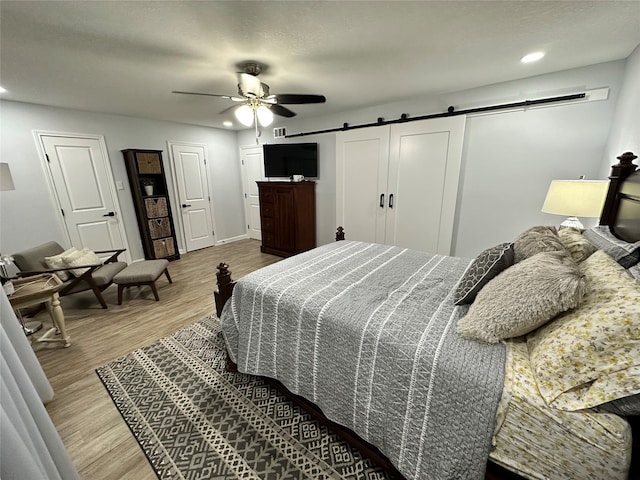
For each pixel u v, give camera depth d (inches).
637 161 72.0
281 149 185.5
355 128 150.3
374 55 81.0
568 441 31.8
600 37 72.2
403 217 144.2
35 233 131.5
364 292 60.4
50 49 73.1
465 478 36.7
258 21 61.9
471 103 116.3
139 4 54.7
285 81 103.8
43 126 129.8
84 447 54.9
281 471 49.8
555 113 100.9
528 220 114.2
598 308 33.0
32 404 35.8
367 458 51.7
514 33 69.4
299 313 55.7
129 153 154.0
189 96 118.7
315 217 184.9
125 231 163.8
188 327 99.3
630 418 33.7
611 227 65.0
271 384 67.2
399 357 42.5
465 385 36.6
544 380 33.6
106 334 95.2
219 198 216.1
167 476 49.4
